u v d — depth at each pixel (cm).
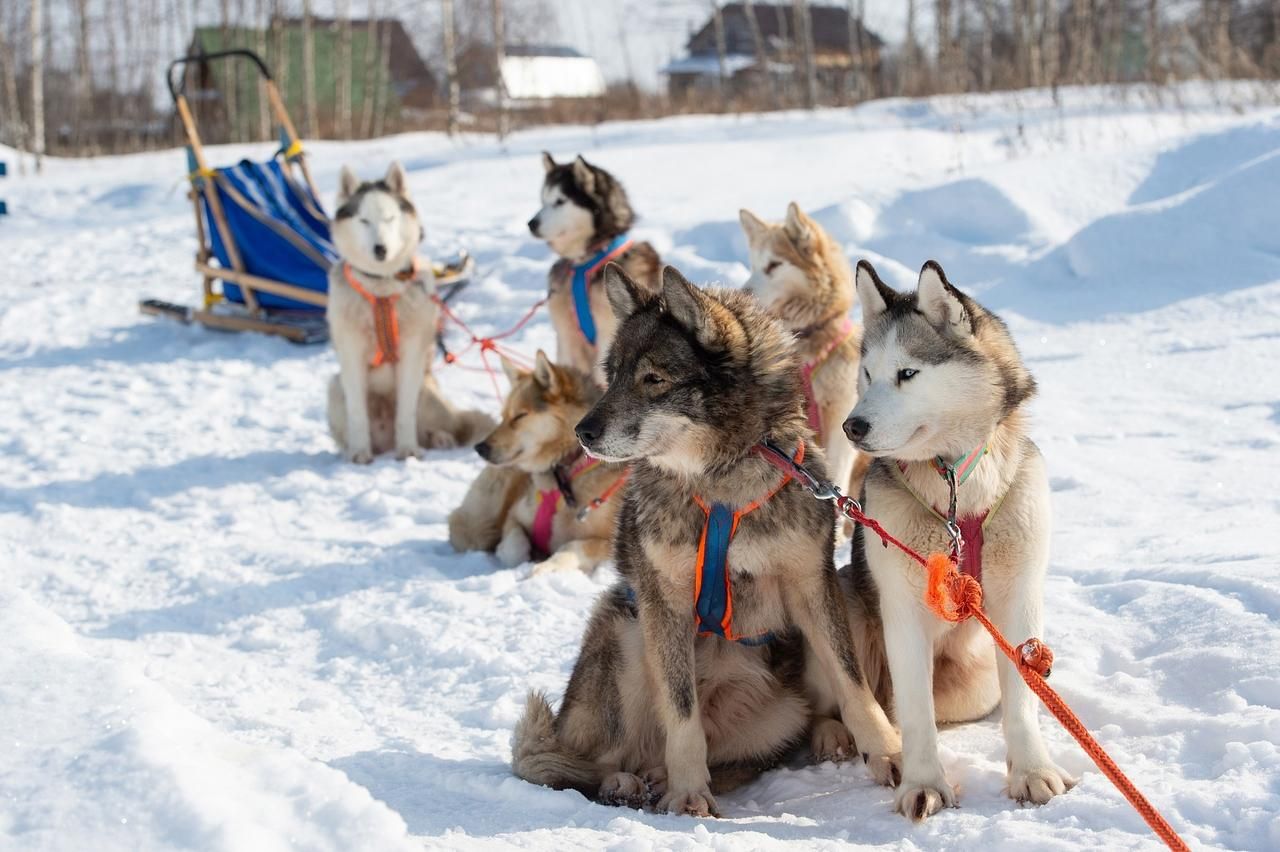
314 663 450
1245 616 347
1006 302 909
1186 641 346
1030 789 283
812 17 3703
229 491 695
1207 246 887
